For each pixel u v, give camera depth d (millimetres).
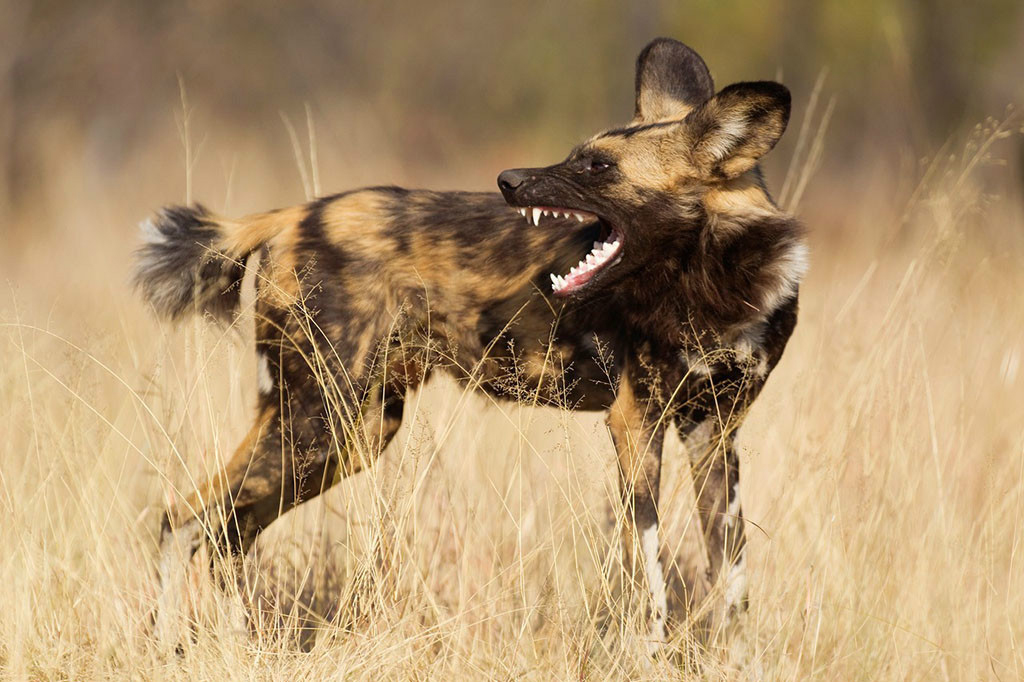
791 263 15617
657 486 15672
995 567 16344
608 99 76125
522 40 80000
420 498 16500
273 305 16234
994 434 19453
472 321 16516
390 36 82188
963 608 15164
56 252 40500
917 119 60188
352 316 16094
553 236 16328
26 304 20922
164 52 73000
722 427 15508
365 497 15742
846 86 64062
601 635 14867
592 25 77188
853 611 14930
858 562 15562
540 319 16281
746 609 15484
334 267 16156
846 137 63000
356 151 65500
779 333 15867
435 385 18156
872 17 63406
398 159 69938
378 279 16266
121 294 24906
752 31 67125
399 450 16656
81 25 69812
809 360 19250
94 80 70062
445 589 16219
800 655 14469
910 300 19062
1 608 14297
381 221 16438
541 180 15773
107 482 16312
